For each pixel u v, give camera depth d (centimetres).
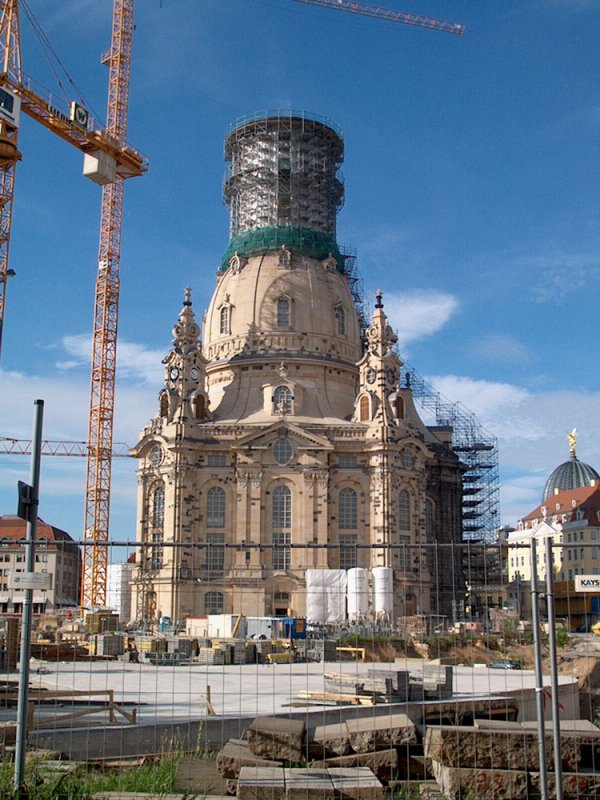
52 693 3928
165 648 7744
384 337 13475
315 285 14288
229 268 14825
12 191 10788
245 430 12775
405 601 12394
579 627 9406
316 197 15212
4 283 10662
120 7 15338
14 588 2505
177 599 11994
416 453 13050
